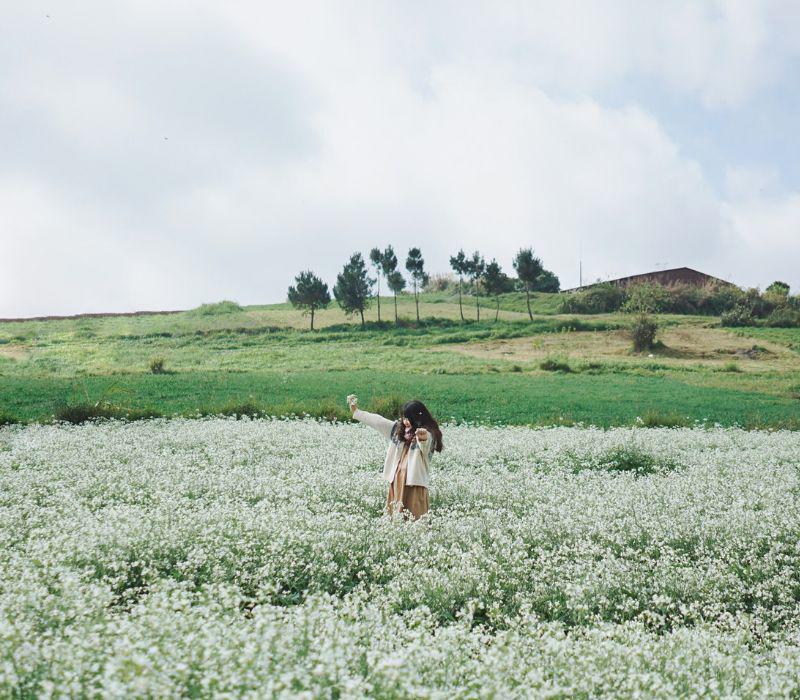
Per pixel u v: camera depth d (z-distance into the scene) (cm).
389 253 6975
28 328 5944
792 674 457
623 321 6112
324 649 399
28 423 1980
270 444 1541
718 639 512
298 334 6231
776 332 5550
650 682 418
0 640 414
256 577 644
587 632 505
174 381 3353
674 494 1050
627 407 2666
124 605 598
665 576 675
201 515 803
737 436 1875
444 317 7319
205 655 387
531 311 7544
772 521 859
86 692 370
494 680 393
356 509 941
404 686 360
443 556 703
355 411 972
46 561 622
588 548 759
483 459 1377
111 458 1320
